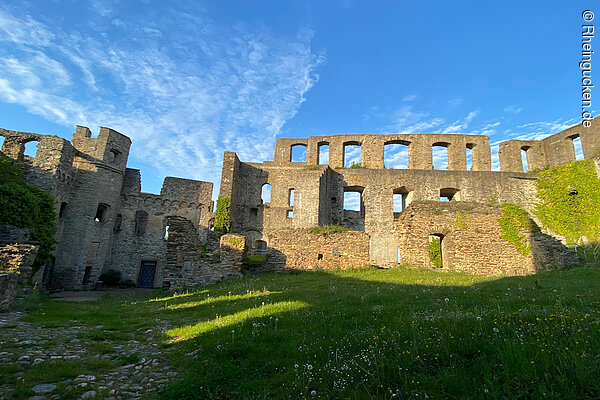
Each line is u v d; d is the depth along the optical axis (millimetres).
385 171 30328
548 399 2906
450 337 4551
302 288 12805
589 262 16422
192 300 12703
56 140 23141
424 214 17875
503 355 3678
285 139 36188
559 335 4207
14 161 21750
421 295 9523
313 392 3666
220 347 5559
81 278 24516
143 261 29859
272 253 19453
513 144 31562
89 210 25703
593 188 26125
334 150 34000
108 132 27688
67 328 7945
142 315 10109
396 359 4145
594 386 2947
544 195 28719
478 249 17078
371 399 3354
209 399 3850
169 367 5113
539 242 16922
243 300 11133
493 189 29078
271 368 4641
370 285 12805
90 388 4230
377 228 29000
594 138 27328
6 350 5758
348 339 5402
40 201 19734
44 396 3996
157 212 31266
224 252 18203
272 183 34094
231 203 31531
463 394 3229
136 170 31078
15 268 12695
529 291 9570
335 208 30406
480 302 7965
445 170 29828
